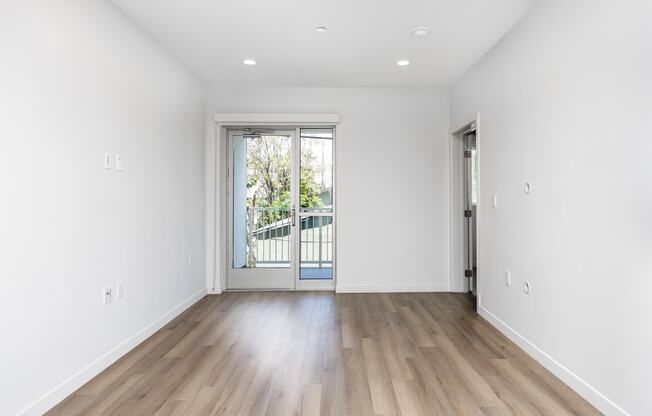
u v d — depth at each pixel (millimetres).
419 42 3244
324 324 3389
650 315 1682
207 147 4523
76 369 2197
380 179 4594
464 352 2742
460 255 4578
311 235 4805
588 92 2076
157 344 2898
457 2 2592
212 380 2297
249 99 4547
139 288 2916
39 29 1925
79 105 2230
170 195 3484
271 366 2502
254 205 4805
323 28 2986
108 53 2520
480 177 3605
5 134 1730
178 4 2605
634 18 1753
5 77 1729
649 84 1675
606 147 1940
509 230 3027
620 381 1844
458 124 4262
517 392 2158
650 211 1680
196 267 4180
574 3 2191
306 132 4777
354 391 2162
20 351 1809
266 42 3240
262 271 4781
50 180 2000
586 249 2094
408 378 2326
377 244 4602
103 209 2459
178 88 3668
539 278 2576
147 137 3047
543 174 2525
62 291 2088
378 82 4371
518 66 2869
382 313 3729
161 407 1987
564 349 2293
